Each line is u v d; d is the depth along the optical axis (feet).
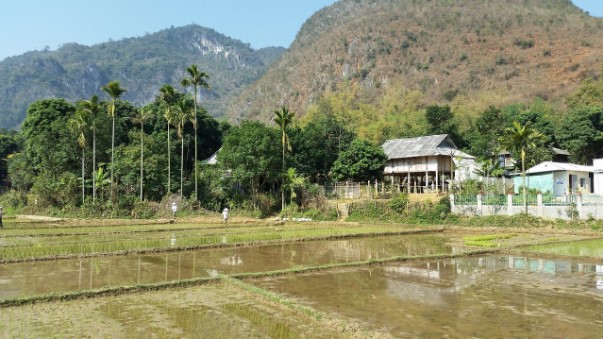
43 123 197.06
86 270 68.44
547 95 331.57
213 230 124.88
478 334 38.99
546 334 39.04
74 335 38.58
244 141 169.89
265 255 84.64
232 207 172.86
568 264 74.90
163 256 82.89
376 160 188.03
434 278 63.00
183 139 200.23
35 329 40.22
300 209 167.94
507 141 136.77
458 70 398.21
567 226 122.72
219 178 173.88
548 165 157.79
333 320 41.98
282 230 125.29
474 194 145.07
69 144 187.01
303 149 206.28
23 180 207.21
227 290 55.36
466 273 66.69
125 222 146.41
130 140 200.34
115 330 40.01
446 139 191.52
